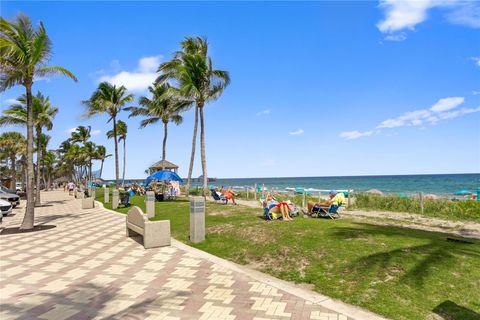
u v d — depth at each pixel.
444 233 9.76
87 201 21.48
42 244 9.93
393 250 7.02
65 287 5.98
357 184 84.12
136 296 5.48
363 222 10.83
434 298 5.06
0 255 8.56
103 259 8.01
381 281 5.71
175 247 9.21
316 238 8.30
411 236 8.30
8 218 17.45
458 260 6.34
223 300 5.25
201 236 9.74
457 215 14.20
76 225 13.80
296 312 4.75
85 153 66.44
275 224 10.31
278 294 5.51
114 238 10.73
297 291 5.66
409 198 16.81
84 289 5.85
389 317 4.57
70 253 8.69
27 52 12.66
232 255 8.27
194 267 7.21
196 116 28.30
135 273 6.80
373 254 6.86
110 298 5.40
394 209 16.41
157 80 28.81
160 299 5.32
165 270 7.00
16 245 9.83
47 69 13.12
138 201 22.97
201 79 23.97
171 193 25.23
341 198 12.39
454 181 81.81
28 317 4.69
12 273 6.91
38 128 24.72
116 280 6.35
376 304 4.96
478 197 17.78
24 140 49.22
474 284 5.41
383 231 8.94
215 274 6.68
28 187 12.89
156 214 16.02
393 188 57.81
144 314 4.75
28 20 13.03
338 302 5.15
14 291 5.78
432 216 14.29
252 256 7.94
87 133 64.56
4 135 48.34
